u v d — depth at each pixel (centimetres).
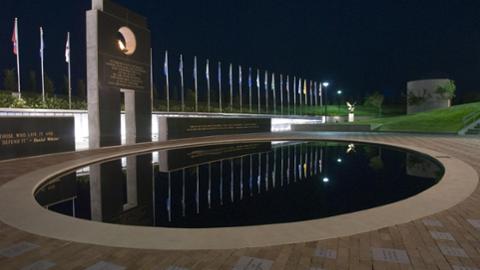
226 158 1642
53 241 510
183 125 2633
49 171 1112
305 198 843
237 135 3084
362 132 3441
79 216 714
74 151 1689
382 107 8156
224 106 6788
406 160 1520
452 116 3981
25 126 1455
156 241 503
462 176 984
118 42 1988
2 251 477
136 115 2147
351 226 561
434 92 5869
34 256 460
